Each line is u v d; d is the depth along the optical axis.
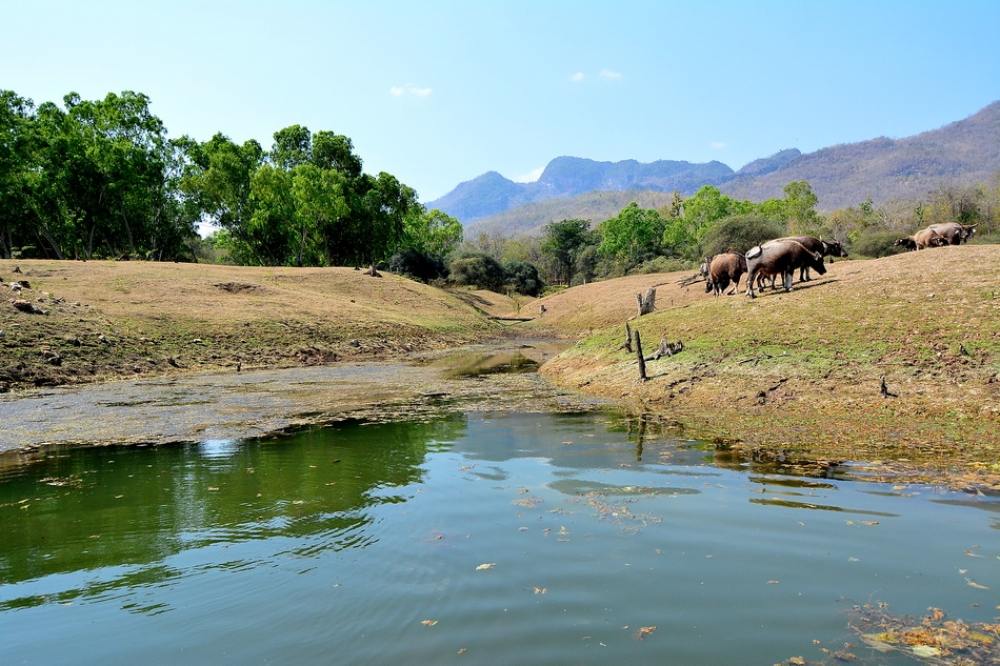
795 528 5.85
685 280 43.78
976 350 12.25
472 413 13.30
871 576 4.77
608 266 94.19
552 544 5.57
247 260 68.75
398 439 10.66
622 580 4.78
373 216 69.75
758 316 17.38
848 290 17.84
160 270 39.44
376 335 35.09
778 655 3.69
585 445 9.73
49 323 23.62
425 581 4.87
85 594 4.88
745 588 4.60
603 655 3.74
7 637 4.23
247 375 22.61
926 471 7.77
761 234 53.62
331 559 5.41
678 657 3.70
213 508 6.98
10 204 48.34
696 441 9.83
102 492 7.79
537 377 20.42
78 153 50.97
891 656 3.66
